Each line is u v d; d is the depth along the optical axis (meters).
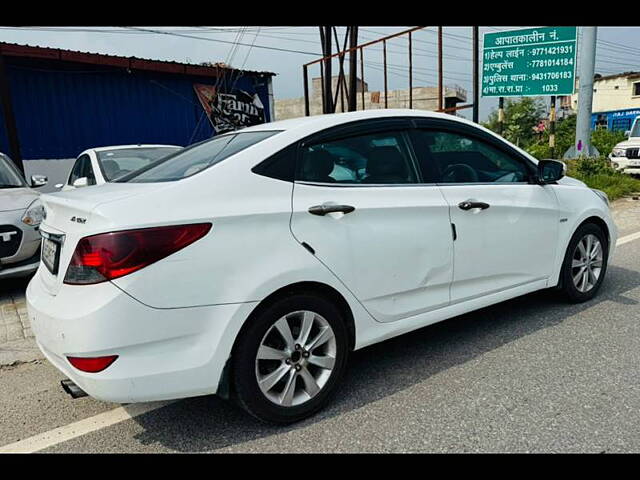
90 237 2.33
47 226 2.83
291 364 2.73
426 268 3.25
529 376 3.16
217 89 15.45
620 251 6.28
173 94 14.73
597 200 4.51
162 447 2.61
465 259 3.46
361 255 2.93
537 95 13.31
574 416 2.69
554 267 4.15
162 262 2.34
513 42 13.42
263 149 2.79
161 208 2.41
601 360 3.33
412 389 3.08
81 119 13.22
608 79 41.22
